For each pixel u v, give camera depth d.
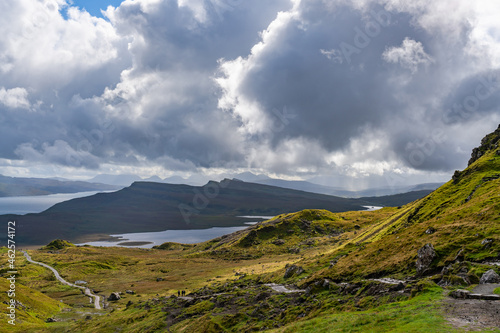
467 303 38.44
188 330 77.69
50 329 120.75
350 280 74.94
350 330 39.00
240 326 69.31
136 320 107.12
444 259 60.47
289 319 62.81
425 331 31.45
